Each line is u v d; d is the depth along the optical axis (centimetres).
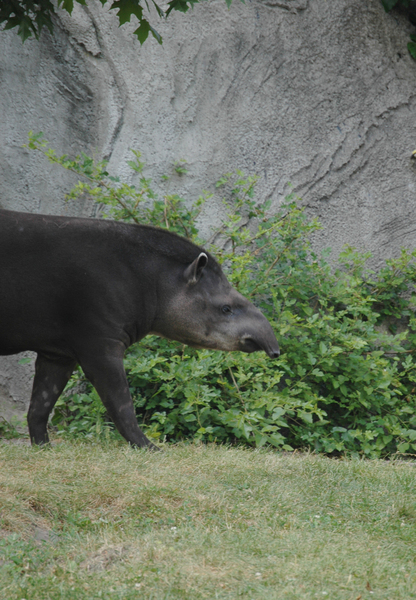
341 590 748
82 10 2048
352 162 2302
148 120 2112
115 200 1927
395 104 2364
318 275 2050
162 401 1762
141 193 1925
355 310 1994
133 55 2102
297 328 2025
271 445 1783
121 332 1409
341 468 1317
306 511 1047
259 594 721
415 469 1373
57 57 2055
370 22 2364
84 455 1238
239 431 1680
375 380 1875
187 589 732
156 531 905
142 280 1434
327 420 1942
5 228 1358
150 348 1859
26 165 2027
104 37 2073
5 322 1366
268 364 1838
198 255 1503
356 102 2319
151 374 1811
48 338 1397
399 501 1112
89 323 1377
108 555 835
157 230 1471
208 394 1677
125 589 724
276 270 2042
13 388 1980
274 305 1908
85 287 1370
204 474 1182
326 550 855
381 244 2317
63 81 2061
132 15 2103
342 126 2298
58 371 1484
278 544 869
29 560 804
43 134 2014
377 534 968
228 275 1895
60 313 1377
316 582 763
